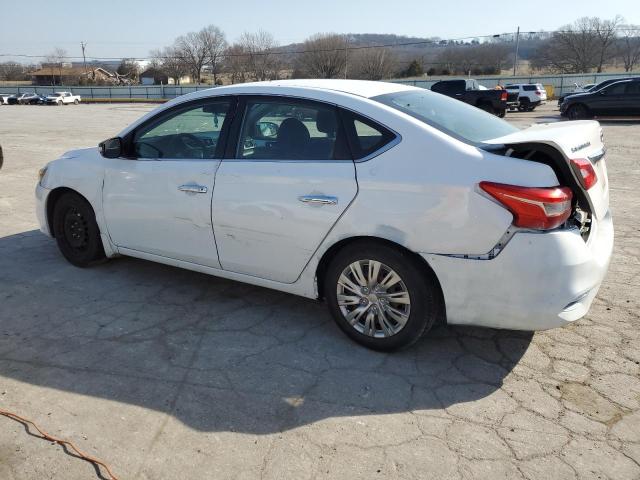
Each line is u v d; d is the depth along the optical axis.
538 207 2.72
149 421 2.70
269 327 3.69
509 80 51.00
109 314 3.87
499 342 3.47
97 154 4.43
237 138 3.62
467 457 2.46
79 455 2.47
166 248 4.03
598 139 3.41
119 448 2.52
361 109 3.21
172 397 2.90
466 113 3.60
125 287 4.34
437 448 2.52
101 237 4.45
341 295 3.38
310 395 2.93
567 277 2.79
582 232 3.13
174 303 4.05
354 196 3.11
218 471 2.38
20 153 12.37
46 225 4.80
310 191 3.25
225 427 2.66
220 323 3.74
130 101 62.78
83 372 3.13
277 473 2.37
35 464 2.41
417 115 3.19
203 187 3.68
